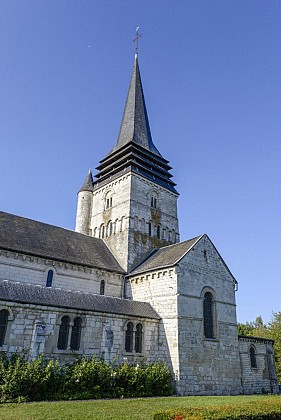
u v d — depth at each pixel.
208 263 32.16
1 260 26.16
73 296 25.34
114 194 41.22
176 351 26.34
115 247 37.47
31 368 18.89
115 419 13.42
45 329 21.72
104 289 32.09
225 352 29.98
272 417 11.38
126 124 48.19
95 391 20.70
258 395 28.12
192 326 28.08
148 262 34.41
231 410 10.82
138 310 28.08
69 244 33.59
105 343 24.38
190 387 25.81
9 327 20.44
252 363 33.44
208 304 30.83
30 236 30.59
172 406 17.31
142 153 43.34
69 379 20.22
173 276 28.95
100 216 41.97
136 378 23.22
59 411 14.64
